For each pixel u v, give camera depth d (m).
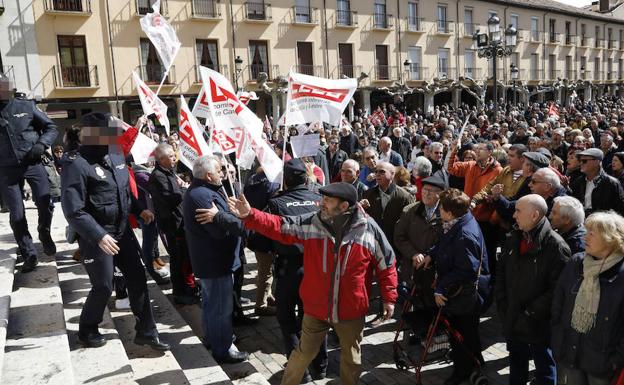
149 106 6.18
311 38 25.91
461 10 32.66
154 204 5.34
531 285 3.54
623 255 2.92
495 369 4.41
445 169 6.73
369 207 5.51
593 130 12.12
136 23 20.89
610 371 2.95
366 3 27.92
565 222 3.82
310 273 3.49
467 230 3.89
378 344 4.89
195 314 5.27
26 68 18.78
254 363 4.56
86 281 5.19
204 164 4.05
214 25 22.80
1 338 3.22
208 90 4.23
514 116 18.67
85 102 19.91
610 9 51.19
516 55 36.62
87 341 3.79
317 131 7.22
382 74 29.08
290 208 4.09
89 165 3.63
